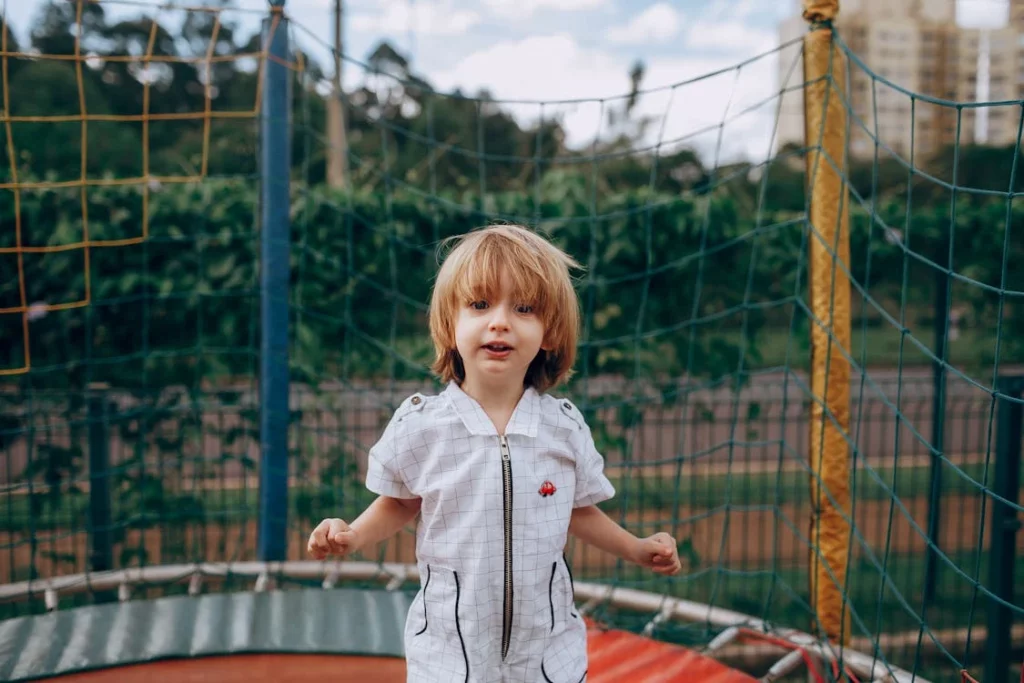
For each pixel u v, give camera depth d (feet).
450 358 6.50
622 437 17.46
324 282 16.98
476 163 31.83
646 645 9.80
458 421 6.17
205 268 16.49
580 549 18.75
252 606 10.61
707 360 17.78
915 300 27.71
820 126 9.62
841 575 9.80
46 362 16.19
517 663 6.22
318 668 9.18
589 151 45.80
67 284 16.14
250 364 16.03
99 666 9.05
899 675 8.90
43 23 49.65
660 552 6.48
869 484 23.25
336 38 20.31
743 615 10.85
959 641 16.16
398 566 12.42
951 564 7.41
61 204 15.98
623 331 17.53
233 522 18.94
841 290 9.70
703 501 21.75
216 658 9.38
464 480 6.08
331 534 6.02
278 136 12.56
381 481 6.25
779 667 9.53
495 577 6.06
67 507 16.52
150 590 15.98
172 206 16.31
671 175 39.47
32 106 48.83
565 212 17.44
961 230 20.30
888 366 36.04
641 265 17.48
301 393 16.53
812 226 9.80
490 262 6.02
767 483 23.80
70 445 15.33
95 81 70.03
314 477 17.54
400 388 16.85
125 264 16.29
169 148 67.92
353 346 17.10
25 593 11.43
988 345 21.71
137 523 15.69
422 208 17.28
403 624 10.18
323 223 16.98
